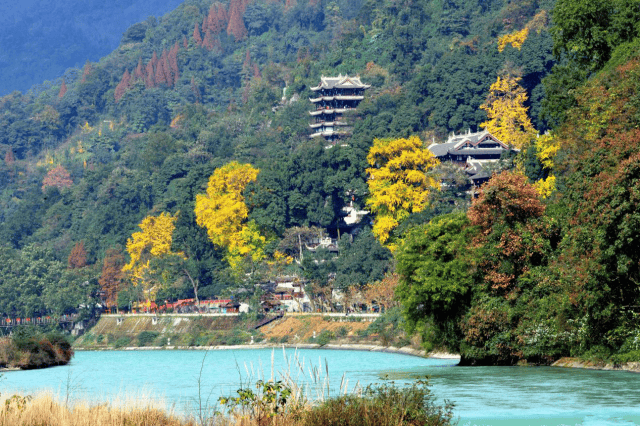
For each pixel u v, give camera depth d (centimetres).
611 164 11400
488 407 7931
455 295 13538
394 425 5831
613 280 11112
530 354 12488
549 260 12862
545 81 17812
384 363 17675
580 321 11819
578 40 17250
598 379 10069
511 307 12925
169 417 6494
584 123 13750
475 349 13212
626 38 16388
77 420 6247
